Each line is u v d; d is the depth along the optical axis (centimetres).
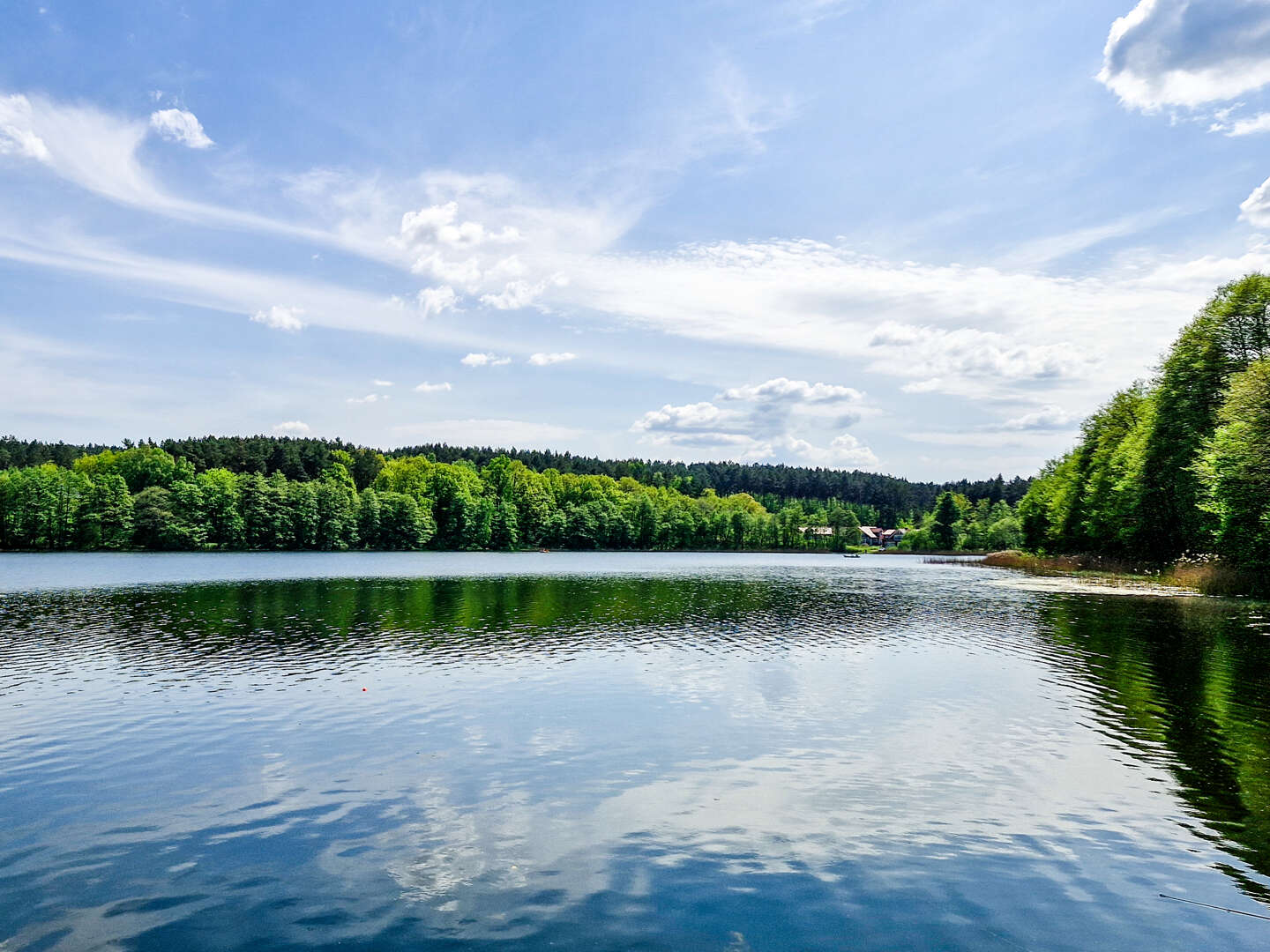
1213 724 1847
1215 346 5619
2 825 1266
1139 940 911
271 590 5553
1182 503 5834
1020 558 10600
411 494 16000
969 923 951
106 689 2241
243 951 893
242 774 1516
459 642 3147
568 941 914
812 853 1152
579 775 1510
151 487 12800
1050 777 1477
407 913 979
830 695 2177
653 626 3678
